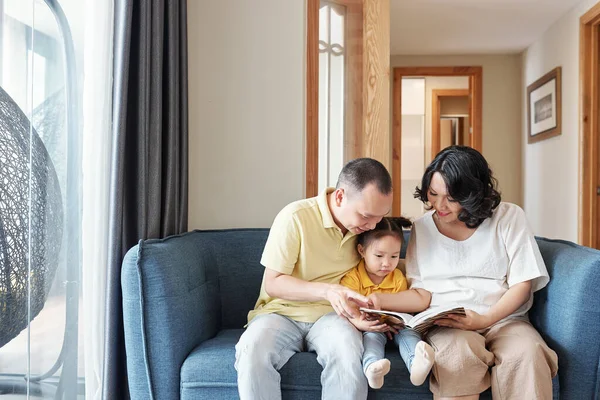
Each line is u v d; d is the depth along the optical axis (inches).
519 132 244.5
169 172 93.5
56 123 74.8
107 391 79.4
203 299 82.9
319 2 113.2
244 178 108.3
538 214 219.5
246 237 97.8
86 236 78.1
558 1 176.4
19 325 65.4
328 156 117.0
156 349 71.2
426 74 245.8
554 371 66.1
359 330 73.4
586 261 68.1
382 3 121.5
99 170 78.5
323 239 77.6
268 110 108.2
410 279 80.3
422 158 300.8
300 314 76.9
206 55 107.6
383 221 77.9
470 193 73.0
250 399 66.2
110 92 80.0
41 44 71.0
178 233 98.7
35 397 69.9
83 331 81.4
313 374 69.2
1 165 61.8
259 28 108.2
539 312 75.4
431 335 70.7
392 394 68.7
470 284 76.1
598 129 172.2
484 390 66.3
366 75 120.6
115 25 81.3
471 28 205.5
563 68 190.7
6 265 62.6
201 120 107.5
